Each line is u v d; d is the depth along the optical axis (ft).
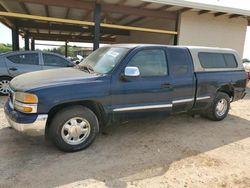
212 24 42.01
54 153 12.84
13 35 53.93
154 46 15.29
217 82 18.30
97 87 13.05
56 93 12.07
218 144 15.10
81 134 13.16
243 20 44.91
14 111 12.44
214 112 19.33
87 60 16.76
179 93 16.08
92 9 32.81
